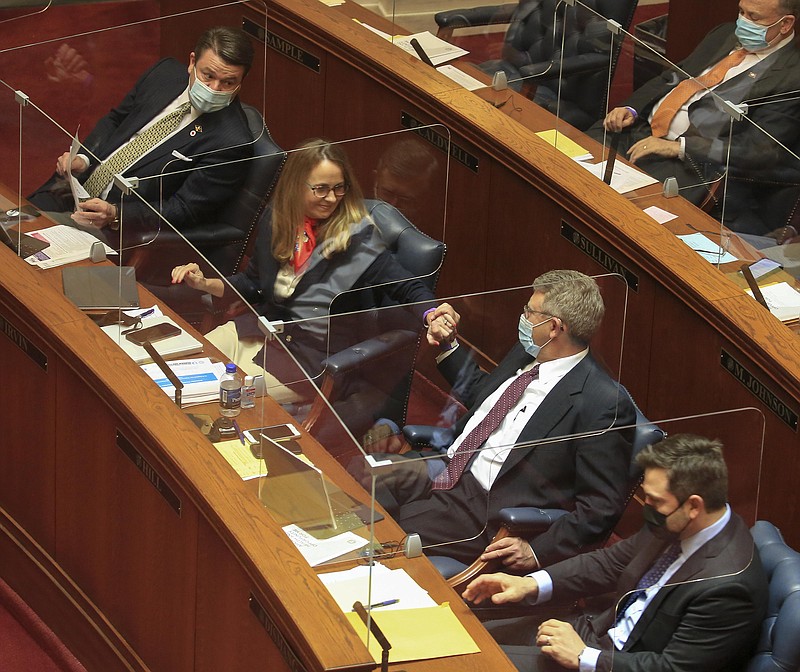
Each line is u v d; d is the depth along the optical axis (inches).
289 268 741.9
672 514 512.1
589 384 625.3
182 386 563.8
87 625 628.1
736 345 668.1
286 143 948.6
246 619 512.7
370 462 474.3
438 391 661.9
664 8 1103.6
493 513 536.7
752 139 732.7
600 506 521.3
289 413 528.1
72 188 655.1
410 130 790.5
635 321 734.5
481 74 836.6
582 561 522.6
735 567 521.0
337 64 890.7
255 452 544.7
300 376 522.3
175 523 550.0
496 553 529.3
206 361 567.5
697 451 505.4
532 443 527.8
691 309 693.9
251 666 515.5
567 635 517.7
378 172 791.1
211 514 515.5
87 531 620.7
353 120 895.7
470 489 542.0
